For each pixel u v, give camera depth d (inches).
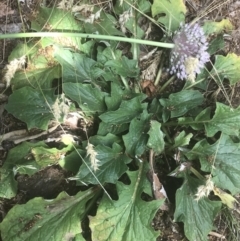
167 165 15.1
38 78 15.1
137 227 13.3
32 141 14.9
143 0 16.4
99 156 13.8
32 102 14.5
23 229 13.2
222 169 14.3
